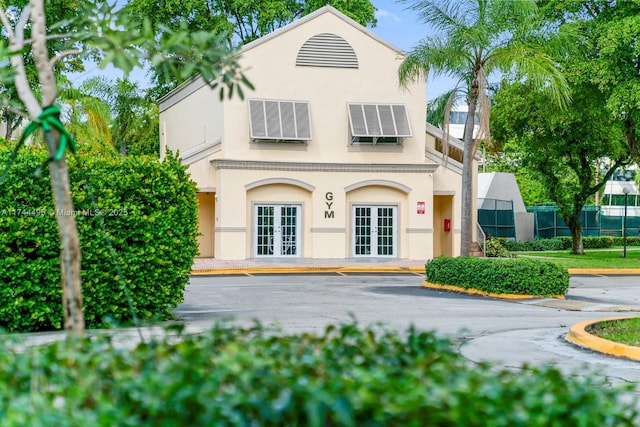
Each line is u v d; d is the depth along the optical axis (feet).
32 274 37.73
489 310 51.67
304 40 98.68
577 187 125.80
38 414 11.28
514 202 144.97
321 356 13.85
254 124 96.12
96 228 39.91
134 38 17.70
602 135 109.81
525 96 105.40
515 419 10.78
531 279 59.67
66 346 14.74
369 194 101.50
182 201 43.27
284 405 10.78
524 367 14.34
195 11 126.00
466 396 10.93
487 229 134.00
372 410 10.85
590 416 11.60
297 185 98.48
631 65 92.94
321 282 73.26
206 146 97.86
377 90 100.58
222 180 96.07
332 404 10.52
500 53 63.77
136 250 41.16
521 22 64.95
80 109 97.66
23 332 38.45
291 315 47.21
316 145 99.30
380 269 89.81
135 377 12.62
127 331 37.35
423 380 12.00
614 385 27.96
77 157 39.78
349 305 53.52
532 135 113.39
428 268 69.05
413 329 15.26
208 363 12.85
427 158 104.27
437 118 72.95
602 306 55.67
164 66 18.70
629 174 232.12
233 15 132.77
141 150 140.87
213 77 18.39
